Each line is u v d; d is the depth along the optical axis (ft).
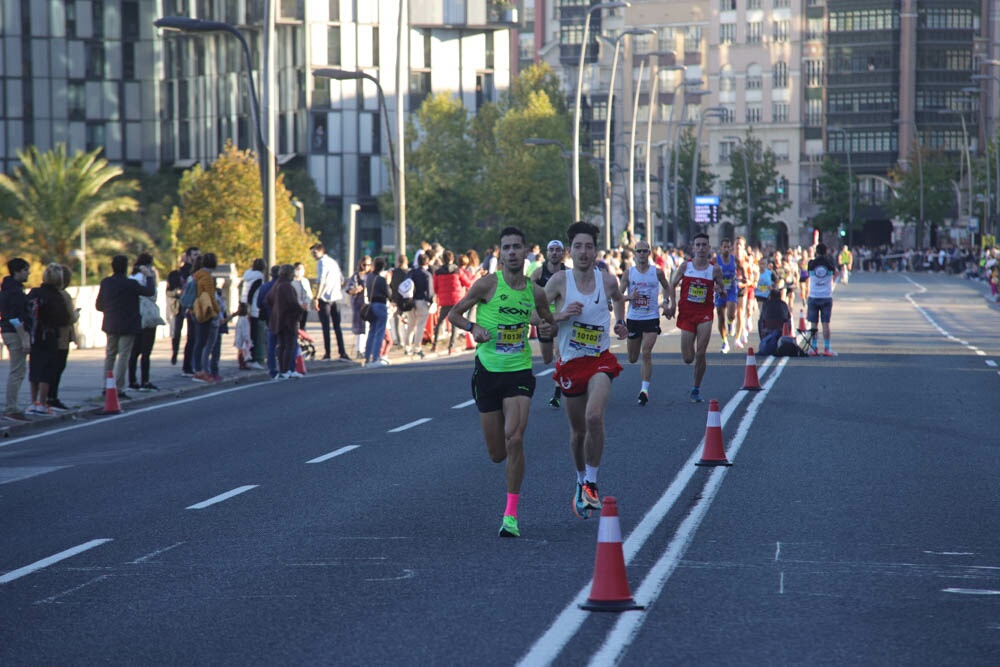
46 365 158.61
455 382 195.62
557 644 57.72
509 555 76.79
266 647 58.13
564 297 90.89
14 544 84.38
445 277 262.88
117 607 66.23
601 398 89.15
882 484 101.55
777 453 118.01
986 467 110.32
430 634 59.72
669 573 71.51
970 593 67.05
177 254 423.23
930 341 277.44
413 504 94.48
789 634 59.26
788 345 235.40
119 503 99.25
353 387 191.93
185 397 185.26
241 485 105.70
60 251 437.17
